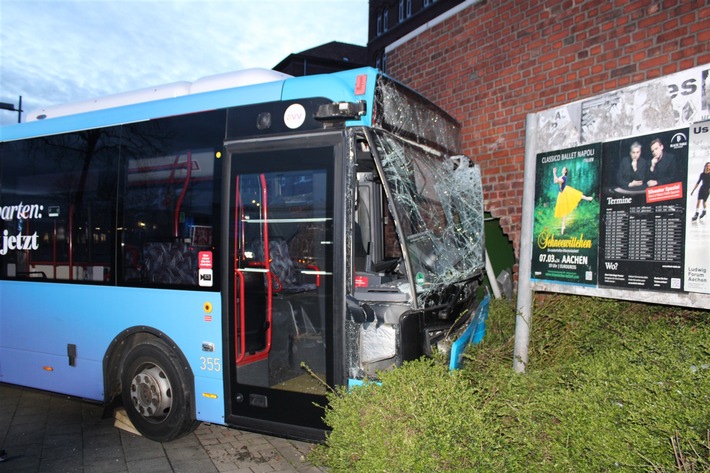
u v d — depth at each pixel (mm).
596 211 3543
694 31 4938
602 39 5688
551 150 3865
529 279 4031
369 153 3979
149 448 4656
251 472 4180
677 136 3131
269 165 4188
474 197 5449
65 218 5332
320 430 3936
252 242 4277
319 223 4000
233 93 4504
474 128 7172
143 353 4699
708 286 2980
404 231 3869
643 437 2551
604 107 3520
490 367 3980
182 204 4629
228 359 4293
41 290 5398
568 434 2795
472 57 7180
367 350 3855
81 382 5133
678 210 3121
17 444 4754
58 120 5523
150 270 4742
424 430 2906
